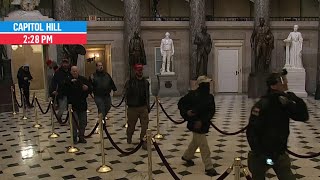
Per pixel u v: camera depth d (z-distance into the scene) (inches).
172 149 311.7
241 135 357.7
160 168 262.4
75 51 606.2
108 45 724.7
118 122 436.5
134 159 285.0
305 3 772.6
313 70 716.0
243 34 721.6
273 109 162.6
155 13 738.2
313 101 597.0
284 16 788.0
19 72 564.7
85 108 331.9
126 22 684.1
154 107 555.2
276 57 717.3
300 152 296.0
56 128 406.3
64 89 328.8
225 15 794.2
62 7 652.7
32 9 643.5
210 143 329.7
